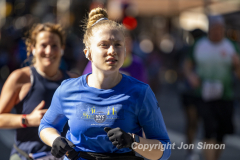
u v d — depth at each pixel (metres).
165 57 43.00
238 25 22.97
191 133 15.12
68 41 27.34
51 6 46.41
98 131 5.79
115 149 5.89
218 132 13.90
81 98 5.89
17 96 8.40
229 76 14.10
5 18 48.16
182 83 14.84
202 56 14.13
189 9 35.84
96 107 5.80
